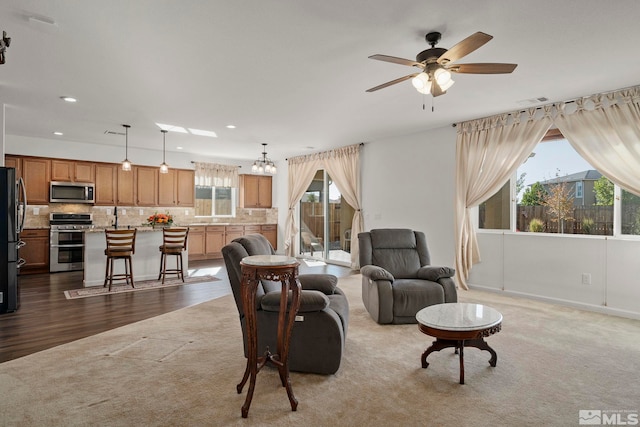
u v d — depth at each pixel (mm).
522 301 4695
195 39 2846
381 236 4375
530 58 3174
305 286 3191
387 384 2465
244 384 2348
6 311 4105
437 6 2375
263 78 3672
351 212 7586
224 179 9172
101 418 2043
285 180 9508
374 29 2686
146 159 7957
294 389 2393
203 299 4777
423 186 5992
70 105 4621
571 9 2404
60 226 6656
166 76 3623
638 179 3887
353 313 4129
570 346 3154
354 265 7141
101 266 5574
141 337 3350
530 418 2059
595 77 3629
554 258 4602
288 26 2641
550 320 3902
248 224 9250
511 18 2521
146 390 2365
